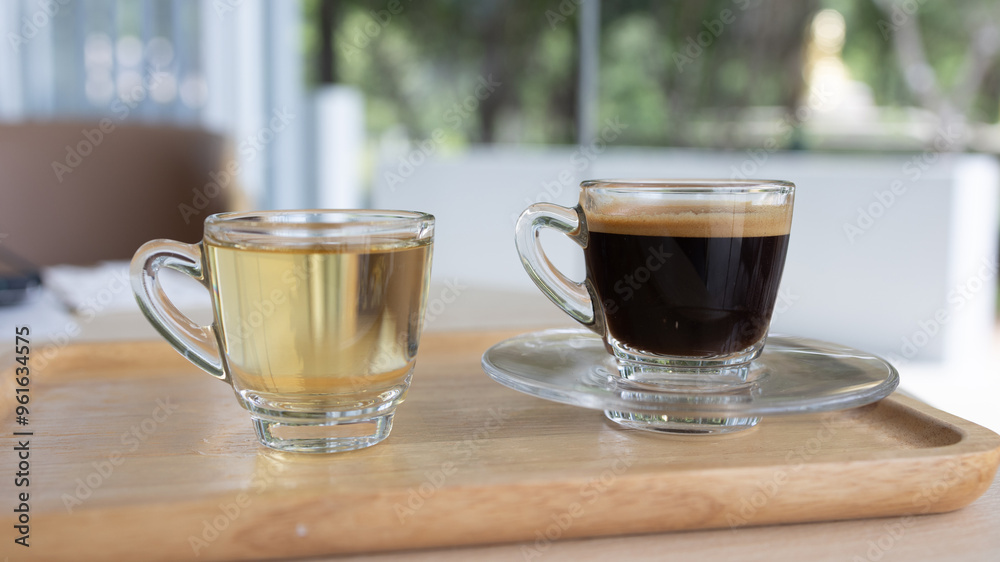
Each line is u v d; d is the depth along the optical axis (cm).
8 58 202
